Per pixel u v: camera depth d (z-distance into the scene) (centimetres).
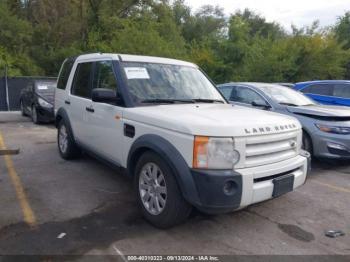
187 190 336
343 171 639
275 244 356
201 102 471
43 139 859
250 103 744
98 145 501
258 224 400
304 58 2445
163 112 389
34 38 2600
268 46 2520
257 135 346
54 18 2716
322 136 622
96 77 519
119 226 383
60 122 661
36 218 398
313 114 643
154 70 483
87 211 420
